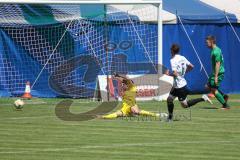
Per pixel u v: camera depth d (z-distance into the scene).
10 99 78.31
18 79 82.00
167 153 42.75
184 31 86.25
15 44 81.88
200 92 88.12
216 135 50.62
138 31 83.88
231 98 83.31
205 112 66.31
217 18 87.88
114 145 45.47
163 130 52.84
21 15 81.62
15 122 57.22
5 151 42.81
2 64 81.50
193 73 87.25
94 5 81.62
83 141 47.06
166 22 85.00
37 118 60.16
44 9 82.38
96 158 40.72
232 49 89.94
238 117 62.28
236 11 90.50
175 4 88.62
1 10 81.06
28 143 46.03
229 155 42.31
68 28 82.31
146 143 46.47
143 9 84.25
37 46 82.25
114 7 83.75
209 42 69.75
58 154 41.94
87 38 82.44
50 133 50.78
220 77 69.69
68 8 82.62
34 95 82.00
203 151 43.66
